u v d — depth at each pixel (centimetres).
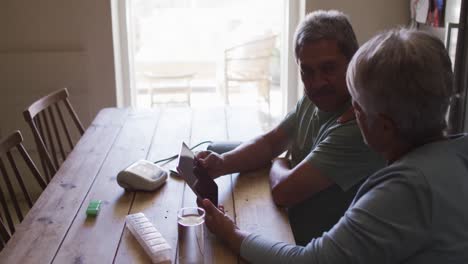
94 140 208
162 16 344
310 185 139
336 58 137
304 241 152
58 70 312
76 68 312
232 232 123
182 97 362
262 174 172
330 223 148
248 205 148
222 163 167
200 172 150
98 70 314
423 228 89
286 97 346
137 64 350
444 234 89
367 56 95
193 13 346
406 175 91
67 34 309
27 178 328
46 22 307
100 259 120
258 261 113
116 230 134
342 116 142
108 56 313
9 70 309
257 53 354
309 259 99
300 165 143
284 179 145
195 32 350
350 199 142
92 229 134
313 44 136
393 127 95
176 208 146
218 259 119
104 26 308
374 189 95
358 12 309
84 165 180
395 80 90
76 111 319
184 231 116
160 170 164
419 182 90
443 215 89
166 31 347
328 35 136
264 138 178
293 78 340
